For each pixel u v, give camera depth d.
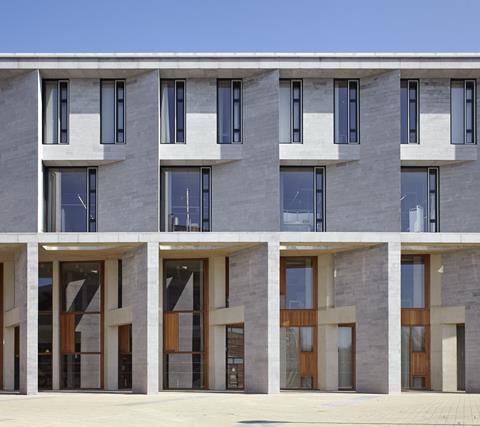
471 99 37.88
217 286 38.09
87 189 37.81
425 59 36.44
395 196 35.91
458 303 36.97
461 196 37.47
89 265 39.53
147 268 34.34
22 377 34.22
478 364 35.69
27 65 36.25
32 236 34.41
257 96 36.91
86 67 36.19
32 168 36.19
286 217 37.66
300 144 37.22
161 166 37.81
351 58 36.41
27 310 33.94
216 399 30.22
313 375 37.88
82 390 38.03
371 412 24.36
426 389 37.94
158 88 36.31
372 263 35.50
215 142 37.25
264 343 34.25
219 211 37.44
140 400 29.66
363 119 37.25
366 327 35.50
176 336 38.59
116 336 38.69
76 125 37.19
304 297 38.41
